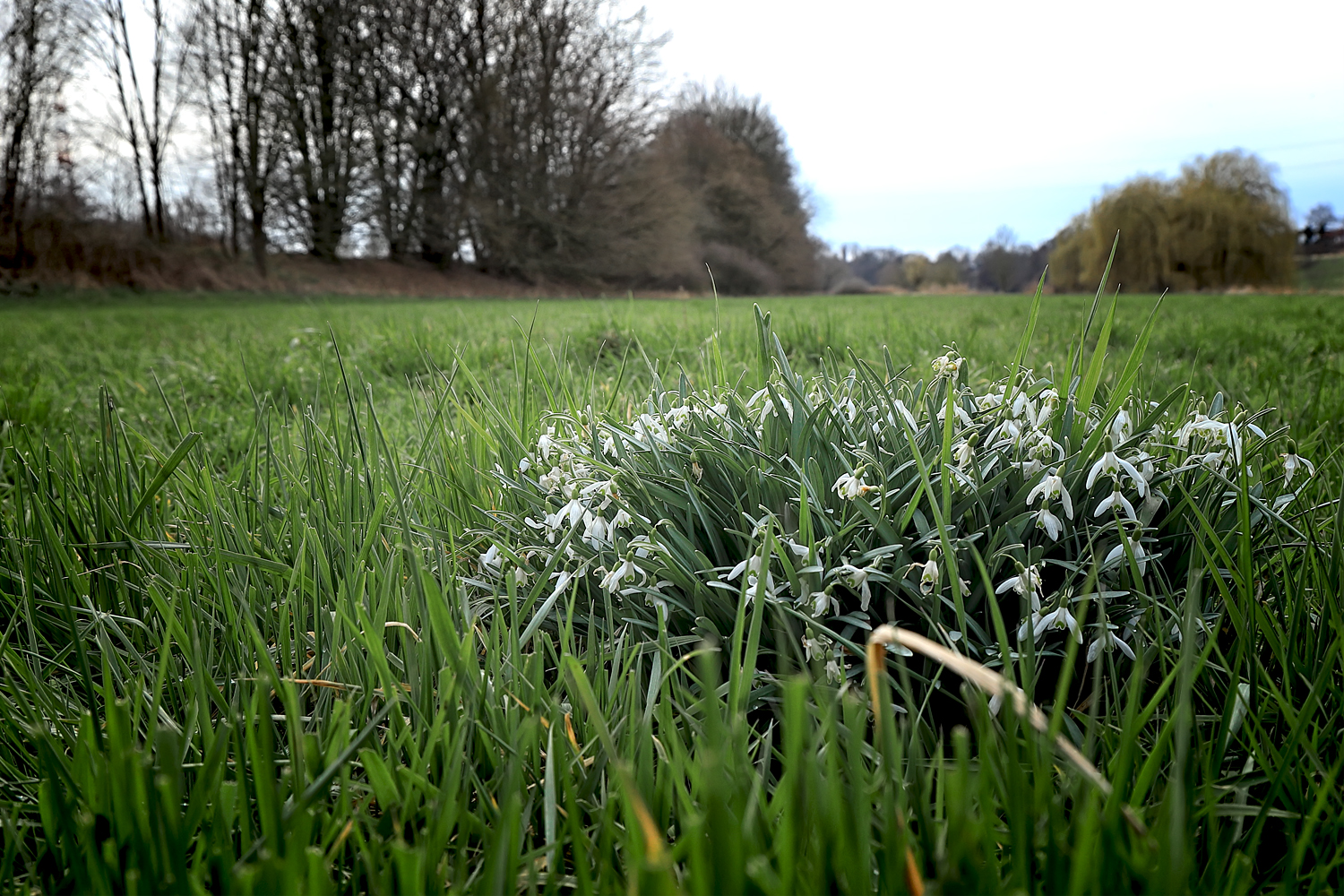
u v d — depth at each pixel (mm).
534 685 1329
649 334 6250
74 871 981
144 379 5809
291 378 5172
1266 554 1635
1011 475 1636
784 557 1415
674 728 1142
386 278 36906
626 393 3314
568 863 1110
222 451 3365
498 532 1984
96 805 1038
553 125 38062
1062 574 1600
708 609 1553
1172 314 12875
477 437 2477
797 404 1800
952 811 783
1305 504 1985
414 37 34406
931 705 1511
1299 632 1438
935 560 1361
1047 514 1423
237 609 1655
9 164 26047
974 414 1796
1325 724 1290
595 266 41719
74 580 1740
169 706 1435
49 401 4320
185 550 1836
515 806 979
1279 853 1139
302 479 2355
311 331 7133
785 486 1662
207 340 8805
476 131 36344
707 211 55188
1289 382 4516
